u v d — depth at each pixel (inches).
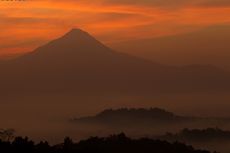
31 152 3159.5
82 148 3408.0
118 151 3595.0
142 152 3710.6
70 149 3329.2
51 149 3294.8
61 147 3378.4
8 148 3110.2
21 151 3122.5
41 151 3218.5
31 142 3211.1
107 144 3676.2
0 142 3139.8
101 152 3494.1
